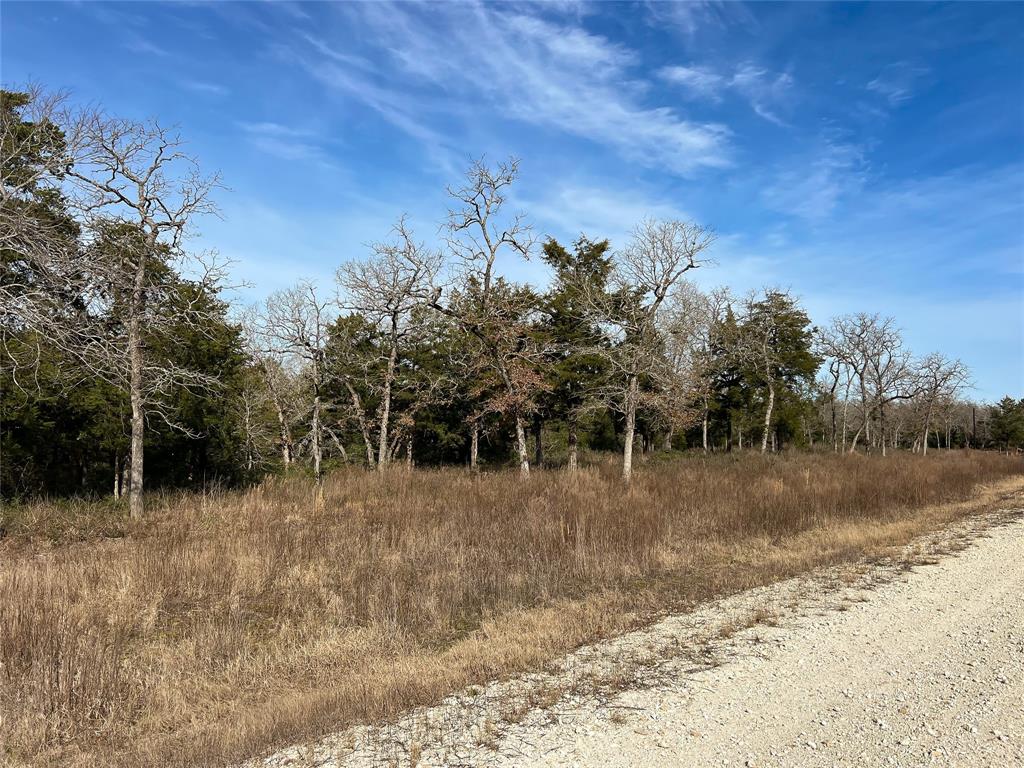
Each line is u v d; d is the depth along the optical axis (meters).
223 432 22.89
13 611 7.52
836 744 4.82
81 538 13.28
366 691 6.00
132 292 15.52
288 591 9.55
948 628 7.50
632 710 5.47
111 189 15.36
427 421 34.47
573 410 29.31
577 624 7.98
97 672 6.42
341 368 30.62
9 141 13.30
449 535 12.57
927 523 15.33
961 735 4.88
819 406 56.00
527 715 5.41
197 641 7.62
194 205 16.53
